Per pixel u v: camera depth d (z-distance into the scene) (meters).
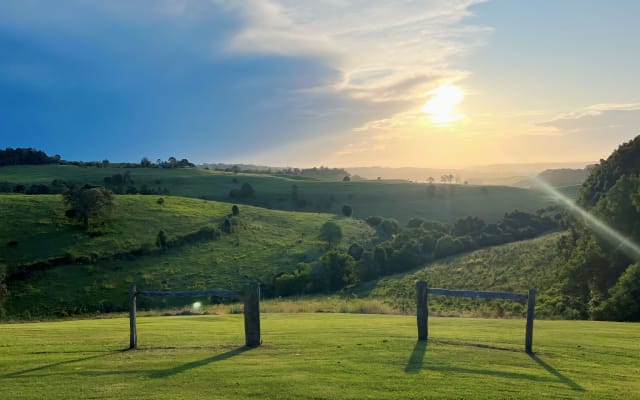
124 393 9.30
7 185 126.06
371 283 71.25
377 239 103.94
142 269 79.25
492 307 44.41
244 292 14.02
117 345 14.32
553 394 9.27
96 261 79.44
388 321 21.45
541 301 44.69
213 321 22.58
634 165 58.41
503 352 13.01
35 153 187.25
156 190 149.50
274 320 22.36
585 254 46.66
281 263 85.06
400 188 166.12
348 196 156.75
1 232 84.25
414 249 78.62
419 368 11.12
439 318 23.64
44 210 95.56
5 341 15.09
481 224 91.31
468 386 9.70
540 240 74.81
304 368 11.11
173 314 31.16
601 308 33.38
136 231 92.75
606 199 47.69
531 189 165.88
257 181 174.12
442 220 130.62
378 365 11.40
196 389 9.52
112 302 68.06
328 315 26.55
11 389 9.60
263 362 11.76
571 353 13.05
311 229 108.50
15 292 68.88
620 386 9.91
